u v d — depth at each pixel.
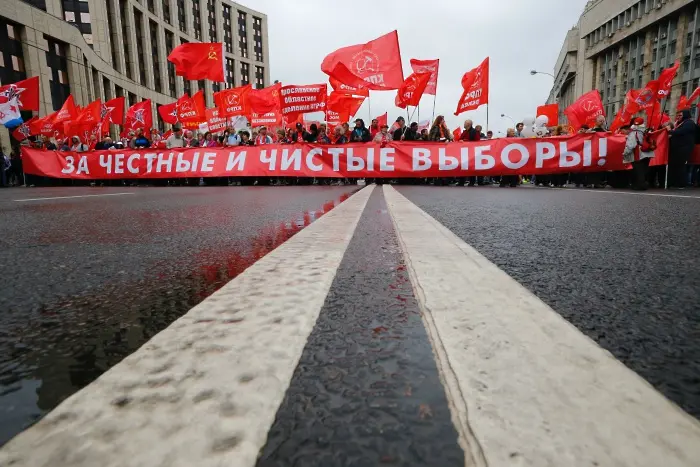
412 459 0.46
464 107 12.77
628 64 62.19
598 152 10.70
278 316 0.97
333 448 0.49
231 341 0.82
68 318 1.08
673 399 0.64
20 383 0.70
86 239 2.49
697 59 48.09
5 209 4.83
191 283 1.45
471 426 0.52
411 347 0.80
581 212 3.96
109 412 0.56
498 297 1.10
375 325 0.93
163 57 56.81
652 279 1.44
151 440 0.50
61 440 0.50
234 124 16.81
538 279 1.44
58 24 32.41
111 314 1.11
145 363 0.72
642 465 0.45
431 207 4.50
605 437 0.50
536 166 11.02
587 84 74.12
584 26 74.12
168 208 4.65
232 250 2.09
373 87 12.84
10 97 15.41
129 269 1.68
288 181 13.40
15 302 1.23
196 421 0.54
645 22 55.97
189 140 15.47
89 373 0.75
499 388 0.62
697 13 47.81
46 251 2.11
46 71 31.12
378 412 0.57
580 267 1.63
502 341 0.80
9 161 18.78
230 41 83.69
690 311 1.08
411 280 1.34
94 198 6.69
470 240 2.31
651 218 3.43
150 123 18.62
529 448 0.48
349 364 0.73
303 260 1.61
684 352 0.82
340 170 12.05
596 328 0.96
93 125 17.81
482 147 11.30
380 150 11.79
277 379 0.66
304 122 18.77
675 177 10.41
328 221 2.96
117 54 46.28
